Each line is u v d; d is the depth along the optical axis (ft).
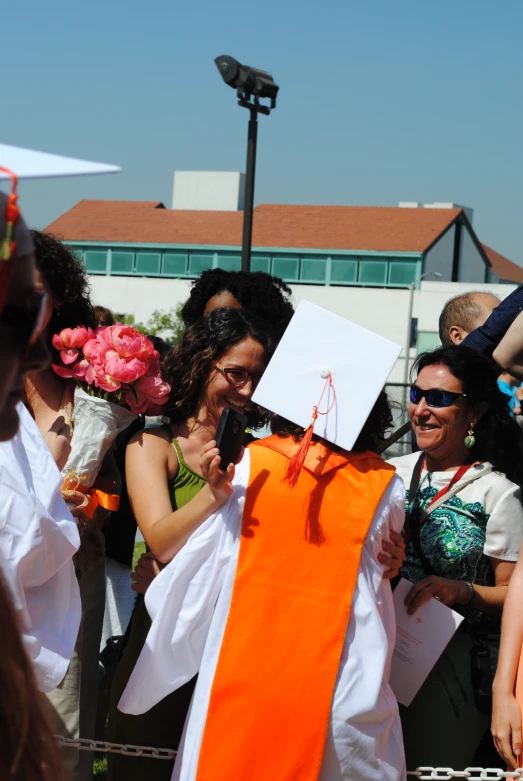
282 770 7.71
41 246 9.84
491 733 9.00
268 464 8.36
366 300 144.25
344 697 7.82
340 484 8.21
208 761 7.80
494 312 11.81
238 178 210.59
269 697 7.79
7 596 3.95
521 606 8.55
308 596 7.98
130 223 164.45
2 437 3.89
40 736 3.95
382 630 8.10
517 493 9.55
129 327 9.52
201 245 157.38
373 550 8.23
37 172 3.54
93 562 10.16
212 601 8.32
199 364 9.34
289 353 8.46
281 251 154.71
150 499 9.00
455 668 9.18
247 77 30.32
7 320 3.58
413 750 9.12
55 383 10.05
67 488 9.41
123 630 12.76
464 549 9.46
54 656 7.89
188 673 8.52
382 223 155.94
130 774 9.27
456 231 162.50
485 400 9.82
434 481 9.86
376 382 8.29
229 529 8.27
